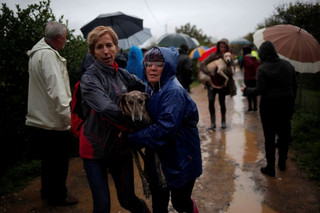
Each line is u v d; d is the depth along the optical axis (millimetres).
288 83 3518
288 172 3799
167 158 2027
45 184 3102
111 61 2113
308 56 3752
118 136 2117
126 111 1992
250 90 3688
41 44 2684
